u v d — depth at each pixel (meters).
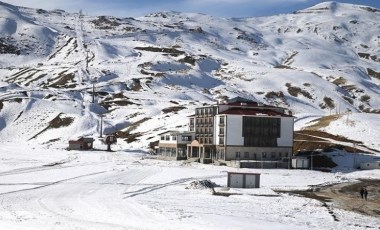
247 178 86.81
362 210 68.25
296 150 145.25
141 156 148.25
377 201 77.12
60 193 73.06
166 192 78.00
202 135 140.62
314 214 62.97
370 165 125.81
